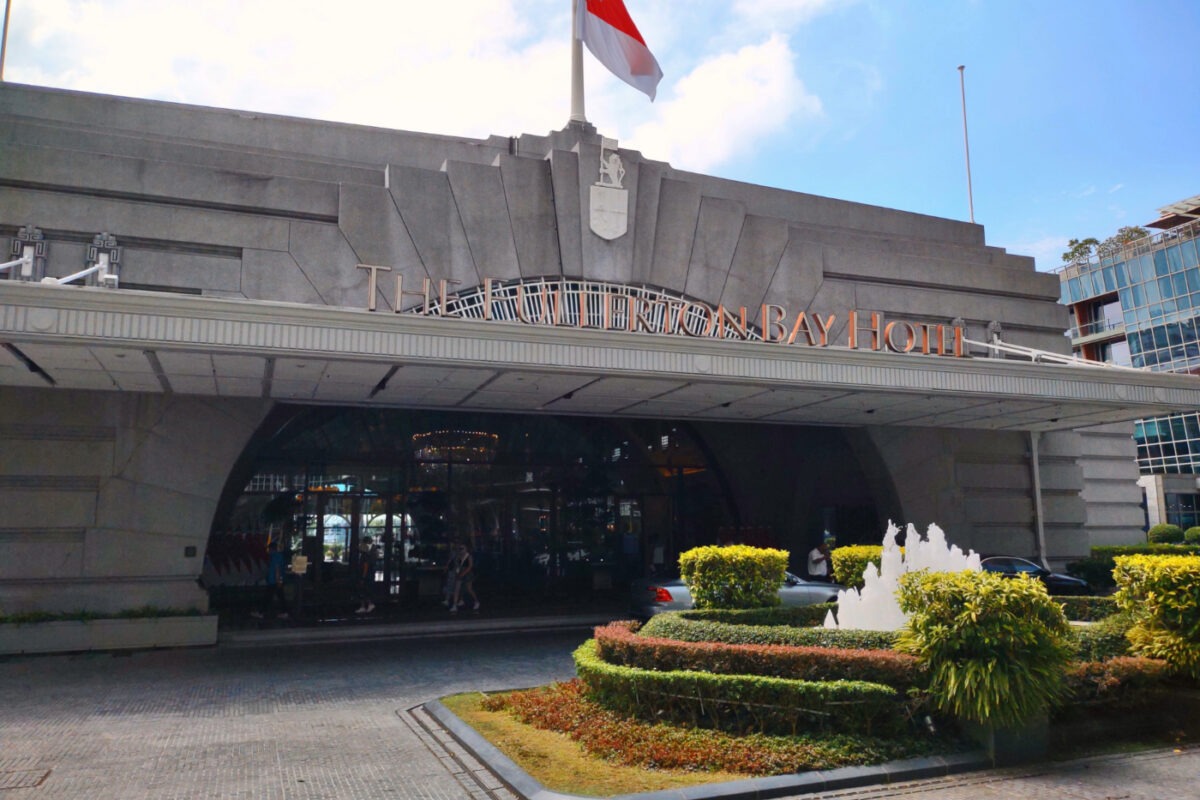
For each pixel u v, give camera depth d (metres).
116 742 8.58
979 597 7.84
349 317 12.62
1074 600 12.37
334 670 12.98
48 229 15.40
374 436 21.88
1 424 14.98
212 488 16.31
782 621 11.61
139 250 15.92
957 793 6.95
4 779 7.28
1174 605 9.17
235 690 11.43
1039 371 17.81
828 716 7.84
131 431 15.80
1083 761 7.93
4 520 14.88
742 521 24.36
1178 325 63.97
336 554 21.23
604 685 8.89
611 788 6.71
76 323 11.38
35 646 14.51
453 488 22.61
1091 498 27.16
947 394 17.02
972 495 23.55
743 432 24.53
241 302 12.05
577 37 20.39
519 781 6.92
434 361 13.14
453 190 18.23
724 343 15.01
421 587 21.89
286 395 16.34
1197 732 8.84
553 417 23.80
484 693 10.70
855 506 24.75
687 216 20.39
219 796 6.85
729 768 7.22
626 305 19.11
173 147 16.92
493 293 18.25
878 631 9.00
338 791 6.98
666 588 16.17
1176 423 67.38
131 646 15.09
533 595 22.95
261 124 18.11
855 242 23.30
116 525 15.52
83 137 16.39
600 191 19.41
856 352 16.08
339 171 18.03
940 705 7.90
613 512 24.23
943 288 24.14
